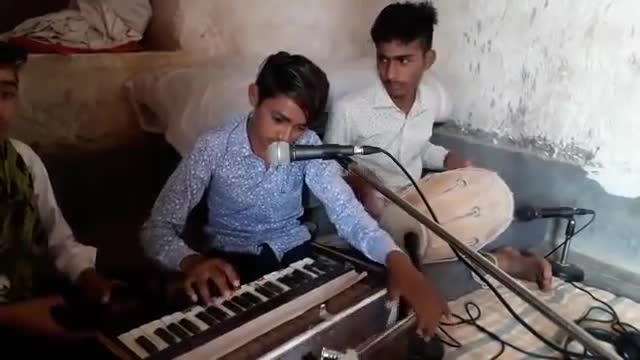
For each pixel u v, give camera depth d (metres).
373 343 1.00
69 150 1.57
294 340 0.86
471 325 1.41
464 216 1.57
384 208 1.56
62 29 1.57
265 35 1.95
